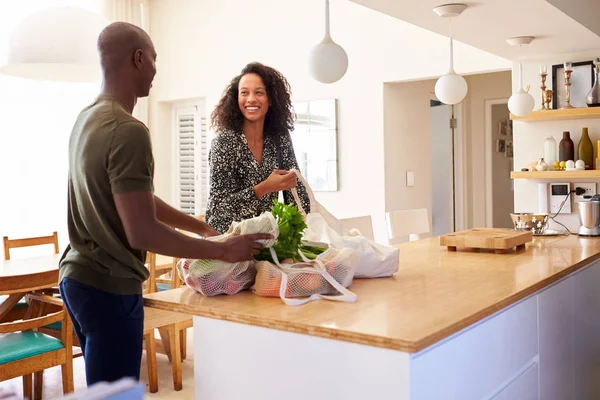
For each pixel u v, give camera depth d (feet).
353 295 5.29
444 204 21.30
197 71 21.15
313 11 18.19
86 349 5.51
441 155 21.22
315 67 7.61
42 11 9.93
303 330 4.57
